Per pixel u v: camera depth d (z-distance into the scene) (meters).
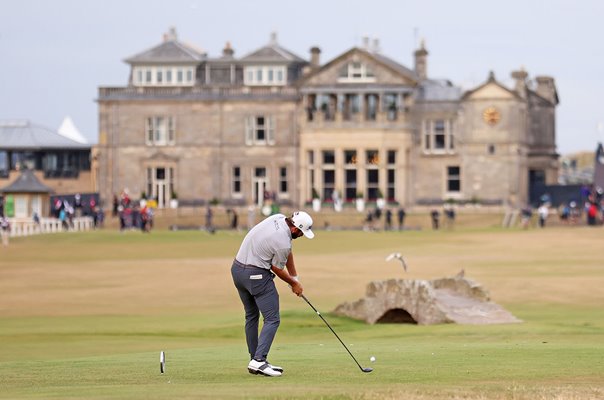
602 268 96.56
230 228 194.62
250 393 28.58
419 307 57.53
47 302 73.56
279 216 34.28
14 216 186.25
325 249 129.62
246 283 33.88
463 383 31.05
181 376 33.50
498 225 194.75
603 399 28.05
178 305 72.06
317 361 37.16
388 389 29.41
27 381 33.16
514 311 65.62
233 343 51.66
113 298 76.12
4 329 57.69
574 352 39.53
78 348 49.19
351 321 59.50
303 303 71.69
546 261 106.44
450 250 125.69
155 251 126.12
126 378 33.25
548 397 28.23
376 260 109.31
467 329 53.28
